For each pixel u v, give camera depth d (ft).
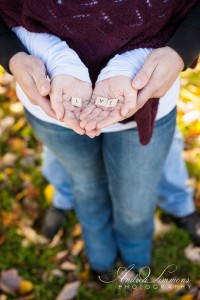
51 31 2.64
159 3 2.44
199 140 5.33
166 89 2.65
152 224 4.04
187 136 5.37
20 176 5.28
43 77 2.52
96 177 3.60
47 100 2.59
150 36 2.59
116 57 2.57
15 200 5.07
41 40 2.66
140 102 2.51
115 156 3.21
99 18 2.46
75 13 2.47
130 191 3.43
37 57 2.66
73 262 4.53
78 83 2.57
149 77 2.49
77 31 2.55
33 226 4.88
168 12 2.50
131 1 2.41
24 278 4.42
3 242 4.72
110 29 2.49
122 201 3.56
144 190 3.43
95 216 3.98
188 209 4.64
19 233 4.78
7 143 5.64
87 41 2.59
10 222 4.87
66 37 2.61
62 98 2.54
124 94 2.48
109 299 4.19
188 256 4.50
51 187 5.09
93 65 2.69
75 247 4.63
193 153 5.21
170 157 4.16
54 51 2.61
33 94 2.60
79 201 3.88
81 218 4.06
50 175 4.49
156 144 3.14
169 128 3.16
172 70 2.59
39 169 5.32
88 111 2.48
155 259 4.49
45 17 2.53
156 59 2.52
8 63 2.75
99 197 3.83
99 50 2.60
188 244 4.60
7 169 5.34
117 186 3.46
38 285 4.35
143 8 2.43
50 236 4.73
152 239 4.57
